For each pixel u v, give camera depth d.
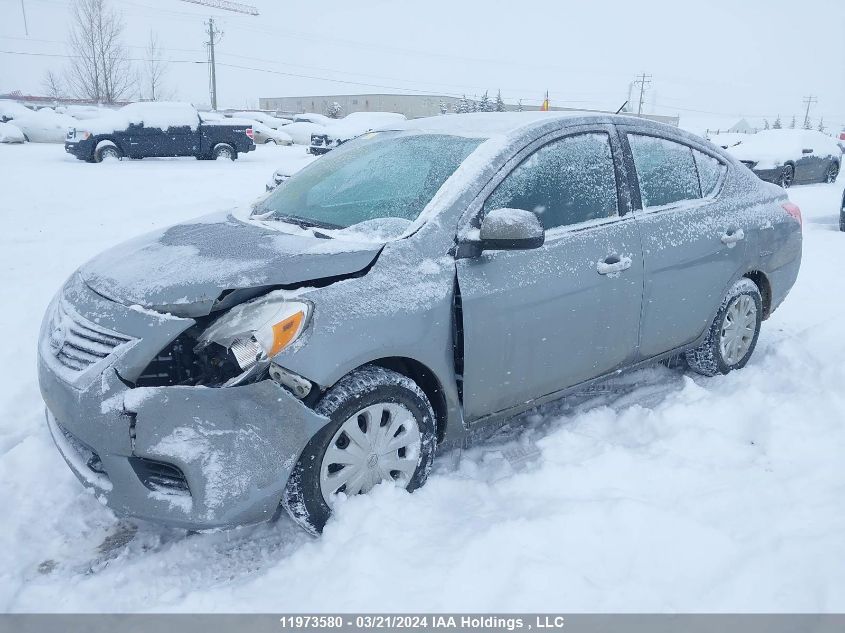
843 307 5.85
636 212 3.62
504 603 2.32
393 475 2.90
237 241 2.98
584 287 3.27
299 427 2.52
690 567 2.47
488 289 2.94
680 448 3.31
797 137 16.91
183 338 2.61
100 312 2.65
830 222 10.59
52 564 2.68
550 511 2.75
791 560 2.44
